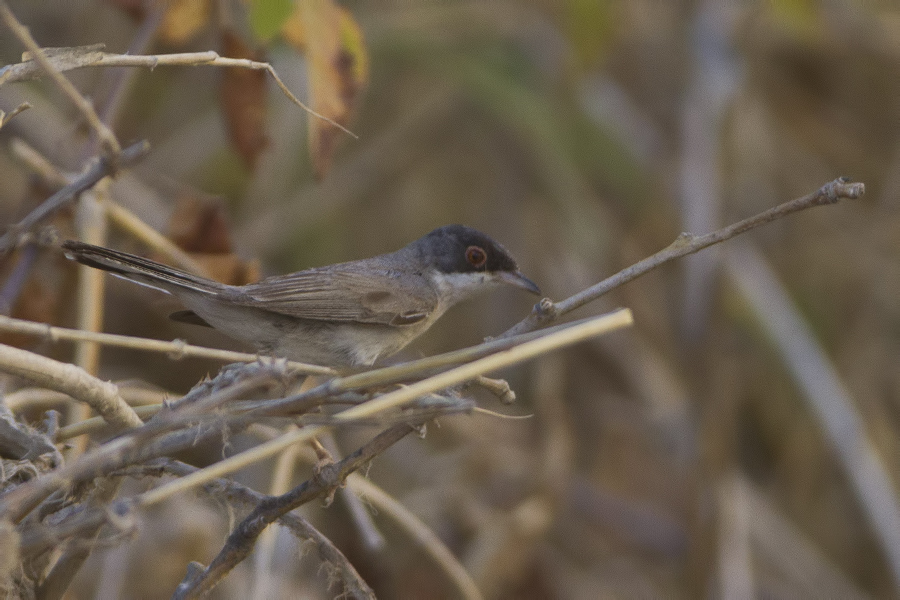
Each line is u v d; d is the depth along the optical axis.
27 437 5.52
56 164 10.36
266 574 7.37
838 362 13.22
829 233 13.94
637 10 14.85
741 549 10.94
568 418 12.45
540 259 13.97
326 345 8.58
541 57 14.25
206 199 9.21
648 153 14.03
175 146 13.33
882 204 13.62
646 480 12.71
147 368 11.35
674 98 14.38
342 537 9.95
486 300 13.82
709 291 11.77
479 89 13.91
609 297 13.55
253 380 4.88
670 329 13.40
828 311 13.59
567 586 11.28
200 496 5.79
